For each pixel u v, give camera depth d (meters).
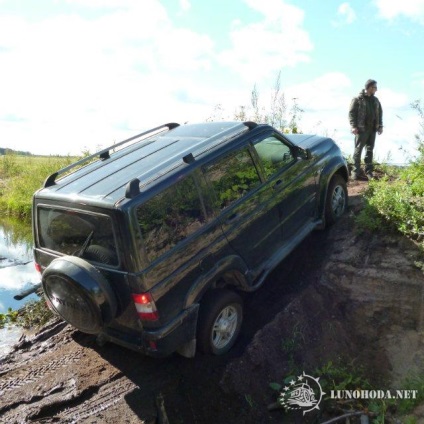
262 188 5.02
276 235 5.27
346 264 5.82
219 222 4.46
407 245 5.78
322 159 6.13
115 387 4.35
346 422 4.20
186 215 4.17
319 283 5.65
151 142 5.23
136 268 3.72
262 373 4.63
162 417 3.96
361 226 6.25
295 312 5.24
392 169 9.11
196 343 4.38
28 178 13.74
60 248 4.32
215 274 4.34
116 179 4.28
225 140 4.82
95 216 3.88
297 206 5.62
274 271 5.95
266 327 4.99
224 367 4.49
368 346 5.21
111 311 3.83
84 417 4.01
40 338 5.49
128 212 3.69
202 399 4.23
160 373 4.47
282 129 10.41
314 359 4.98
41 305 6.34
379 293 5.46
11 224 11.53
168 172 4.16
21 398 4.36
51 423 3.98
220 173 4.59
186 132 5.32
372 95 8.43
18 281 7.68
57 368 4.79
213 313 4.30
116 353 4.89
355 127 8.47
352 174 8.98
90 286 3.71
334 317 5.41
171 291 3.96
